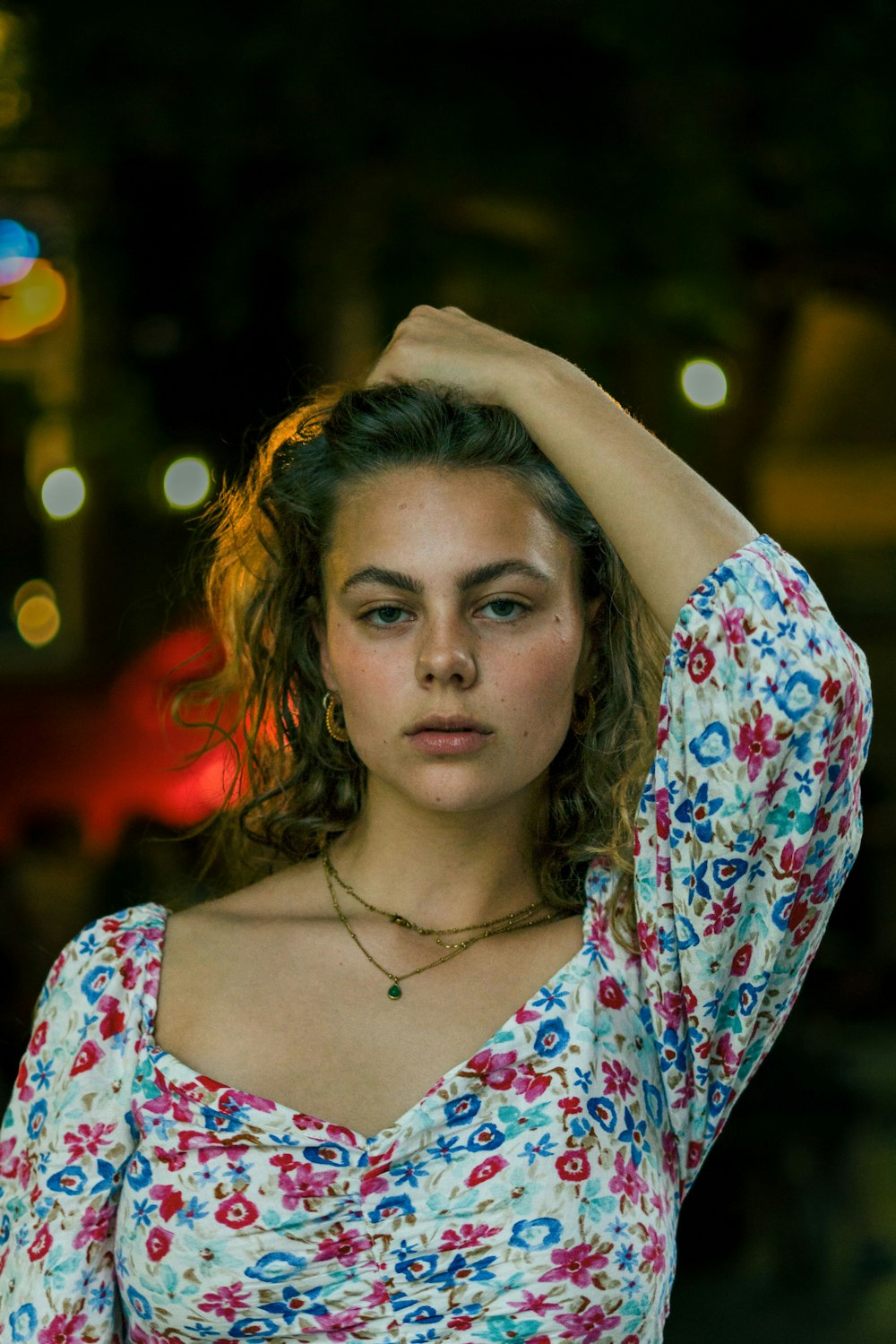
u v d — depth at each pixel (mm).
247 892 1899
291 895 1877
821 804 1735
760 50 6062
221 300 7035
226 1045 1760
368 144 6289
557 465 1738
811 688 1664
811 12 6000
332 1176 1679
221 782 2143
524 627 1729
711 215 6246
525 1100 1724
